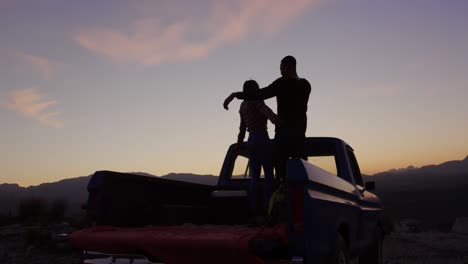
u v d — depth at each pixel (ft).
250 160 19.74
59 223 63.72
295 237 12.52
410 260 40.65
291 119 18.24
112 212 15.78
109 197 15.66
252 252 12.42
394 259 41.45
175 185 19.39
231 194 20.95
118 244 13.98
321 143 22.08
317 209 13.39
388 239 62.59
